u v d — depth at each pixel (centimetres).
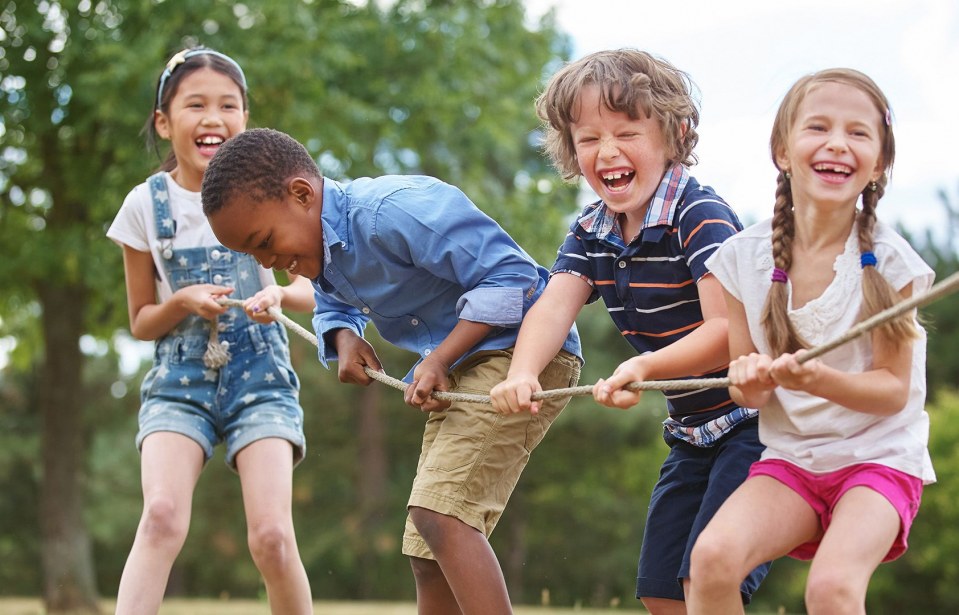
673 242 354
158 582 404
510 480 380
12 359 1719
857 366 304
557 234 1449
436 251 369
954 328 3006
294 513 2953
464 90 1424
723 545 287
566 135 375
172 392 448
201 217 467
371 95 1412
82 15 1304
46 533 1428
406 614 1101
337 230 378
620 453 2806
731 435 363
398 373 2808
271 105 1310
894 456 297
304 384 2953
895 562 2036
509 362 374
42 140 1377
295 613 424
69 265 1309
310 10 1377
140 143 1261
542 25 1556
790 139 306
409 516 401
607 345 2767
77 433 1448
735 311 323
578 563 2856
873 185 308
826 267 308
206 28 1302
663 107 355
